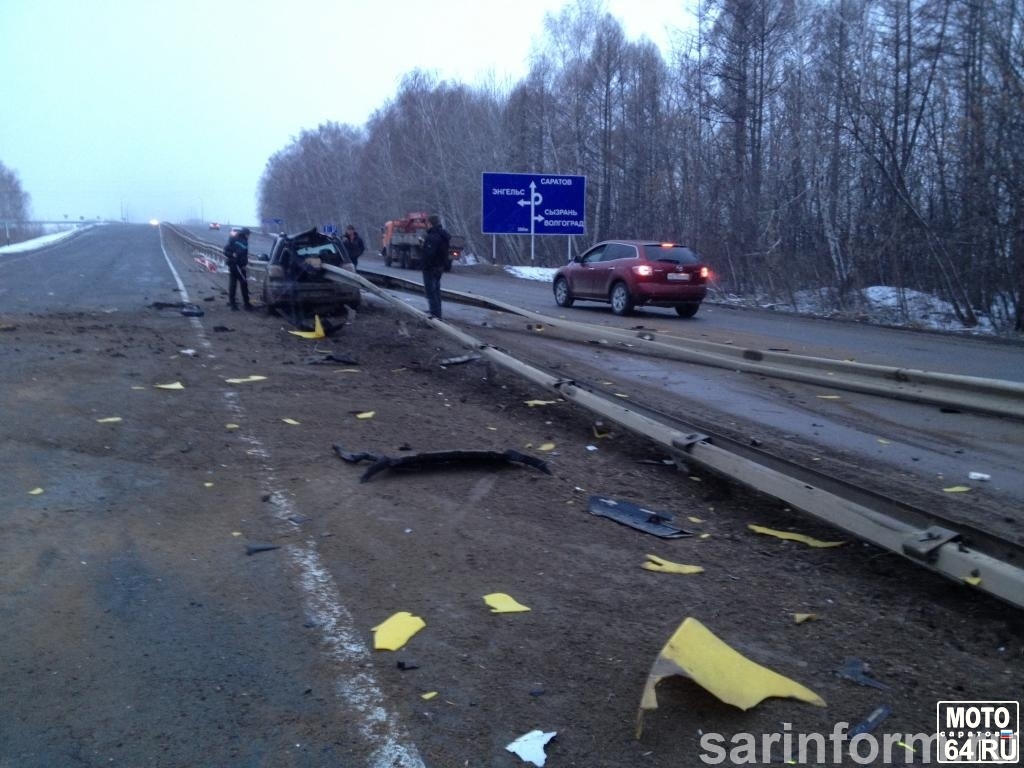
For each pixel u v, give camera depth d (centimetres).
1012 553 438
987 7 1953
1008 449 776
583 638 404
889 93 2495
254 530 539
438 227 1461
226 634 404
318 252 1599
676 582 471
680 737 327
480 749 317
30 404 855
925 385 914
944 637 412
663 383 1094
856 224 2509
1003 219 1945
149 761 308
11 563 478
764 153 3136
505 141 5106
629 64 4397
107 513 561
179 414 841
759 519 580
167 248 5819
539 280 3694
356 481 643
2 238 6944
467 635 405
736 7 3128
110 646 390
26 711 338
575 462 707
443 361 1206
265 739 322
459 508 587
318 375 1092
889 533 474
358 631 409
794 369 1072
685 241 3316
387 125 6744
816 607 444
